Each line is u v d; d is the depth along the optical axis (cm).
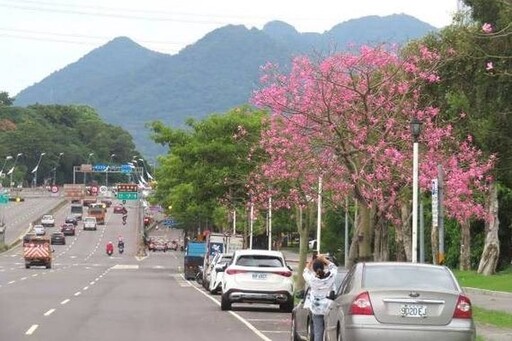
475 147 3541
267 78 3378
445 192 3422
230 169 6256
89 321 2762
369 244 3003
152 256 12556
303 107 3247
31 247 8169
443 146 3362
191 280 6656
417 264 1700
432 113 3250
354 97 3200
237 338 2325
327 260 1958
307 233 4572
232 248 7012
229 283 3291
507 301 3966
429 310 1577
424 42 3581
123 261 10906
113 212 18988
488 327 2647
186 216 10469
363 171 3050
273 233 10562
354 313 1591
